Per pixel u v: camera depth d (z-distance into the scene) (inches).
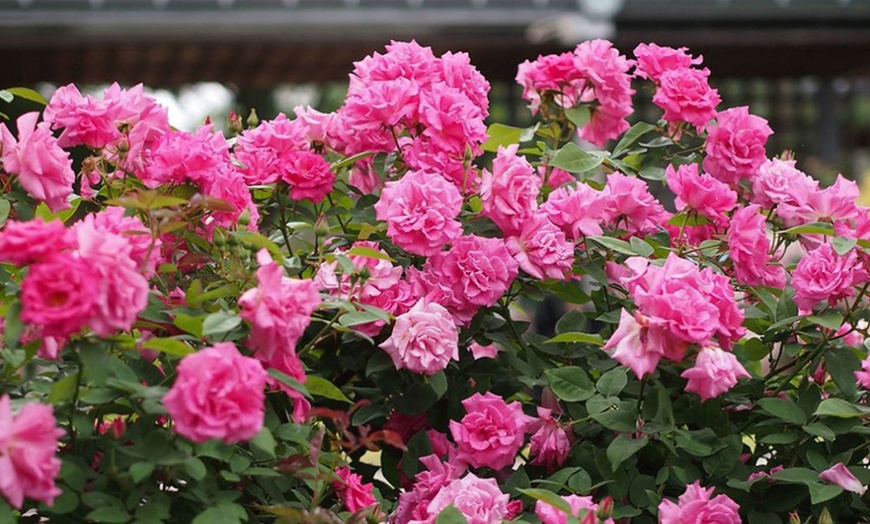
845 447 84.1
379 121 86.7
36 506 65.1
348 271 74.1
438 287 83.0
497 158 84.8
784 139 398.0
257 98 690.2
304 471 68.6
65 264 54.7
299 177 85.9
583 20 284.2
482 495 77.1
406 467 85.8
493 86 370.9
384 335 85.7
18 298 57.6
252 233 68.4
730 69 355.9
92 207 88.3
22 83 336.5
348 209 97.2
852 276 80.3
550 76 101.7
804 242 90.7
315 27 283.3
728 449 82.0
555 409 88.4
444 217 80.2
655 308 70.5
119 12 266.5
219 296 70.1
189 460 60.6
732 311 72.7
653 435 79.5
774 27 301.3
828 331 85.4
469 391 89.2
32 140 72.4
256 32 281.7
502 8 286.8
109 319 55.9
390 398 88.0
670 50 99.9
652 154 100.7
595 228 87.0
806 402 82.4
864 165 555.8
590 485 80.9
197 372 56.5
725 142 96.0
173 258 79.2
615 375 81.4
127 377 63.6
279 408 78.1
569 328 90.8
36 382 65.4
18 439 55.0
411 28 289.9
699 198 87.5
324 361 89.0
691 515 75.5
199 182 77.7
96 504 60.8
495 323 91.0
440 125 86.4
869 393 84.4
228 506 63.6
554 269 85.4
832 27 302.2
